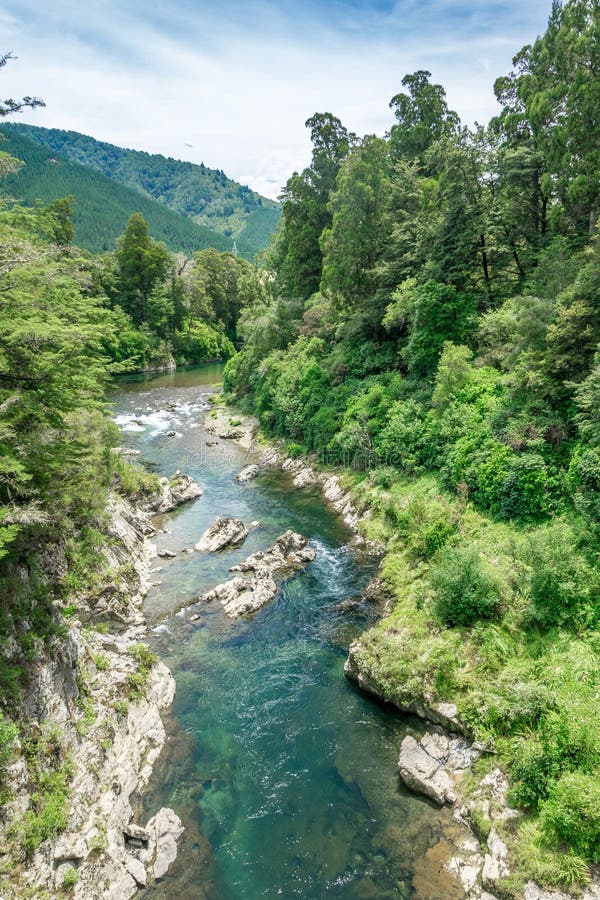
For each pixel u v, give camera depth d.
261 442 48.31
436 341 32.97
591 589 15.91
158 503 33.97
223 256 124.62
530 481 21.03
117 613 20.95
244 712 16.91
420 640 17.58
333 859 12.12
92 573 21.06
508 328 25.88
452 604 18.05
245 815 13.34
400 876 11.65
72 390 16.28
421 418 31.06
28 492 14.91
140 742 15.42
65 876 10.87
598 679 13.73
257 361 59.22
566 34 29.31
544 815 11.59
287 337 57.97
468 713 14.86
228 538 28.84
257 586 23.75
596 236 21.89
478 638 16.97
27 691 12.90
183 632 21.16
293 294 65.12
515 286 34.56
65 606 18.86
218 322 116.81
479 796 12.97
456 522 23.27
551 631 15.99
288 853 12.30
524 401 23.89
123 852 12.09
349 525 30.33
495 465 22.86
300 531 30.20
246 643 20.44
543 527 19.55
